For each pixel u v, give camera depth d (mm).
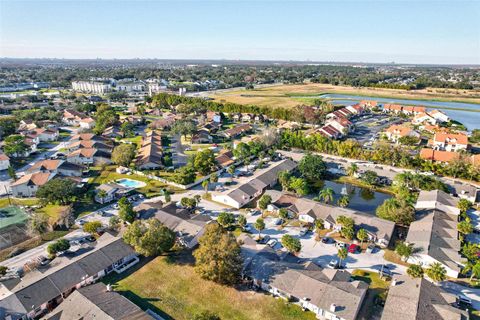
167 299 67250
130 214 92938
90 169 140250
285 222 96875
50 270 71812
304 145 165375
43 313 64438
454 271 73250
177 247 84750
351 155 150750
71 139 184625
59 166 129375
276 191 111000
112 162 147750
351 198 112938
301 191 108875
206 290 69688
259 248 80688
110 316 57938
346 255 74750
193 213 101812
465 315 58875
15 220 97000
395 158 139750
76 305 61406
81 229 93062
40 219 90500
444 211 98812
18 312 60844
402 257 79625
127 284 71500
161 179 127312
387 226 88500
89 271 71750
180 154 162375
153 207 99250
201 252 71438
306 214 96438
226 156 148750
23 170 139125
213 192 117375
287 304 65688
